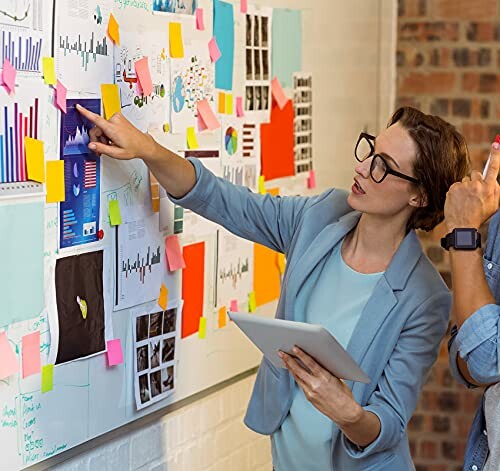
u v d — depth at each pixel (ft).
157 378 8.12
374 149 7.31
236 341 9.50
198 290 8.68
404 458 7.36
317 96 11.21
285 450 7.60
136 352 7.79
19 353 6.50
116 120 7.02
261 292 9.98
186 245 8.43
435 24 13.93
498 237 6.70
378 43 13.44
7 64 6.17
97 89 7.05
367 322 7.12
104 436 7.50
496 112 13.92
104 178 7.21
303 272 7.42
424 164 7.09
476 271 6.48
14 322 6.44
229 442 9.57
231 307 9.34
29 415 6.64
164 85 7.93
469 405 14.38
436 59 13.98
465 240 6.51
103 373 7.41
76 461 7.25
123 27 7.33
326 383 6.58
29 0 6.32
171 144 8.09
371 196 7.18
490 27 13.82
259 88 9.65
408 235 7.32
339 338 7.23
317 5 11.09
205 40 8.54
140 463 8.07
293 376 6.82
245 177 9.43
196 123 8.47
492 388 6.42
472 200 6.59
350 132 12.46
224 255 9.12
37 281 6.61
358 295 7.28
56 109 6.64
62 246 6.83
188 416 8.77
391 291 7.13
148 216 7.81
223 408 9.40
